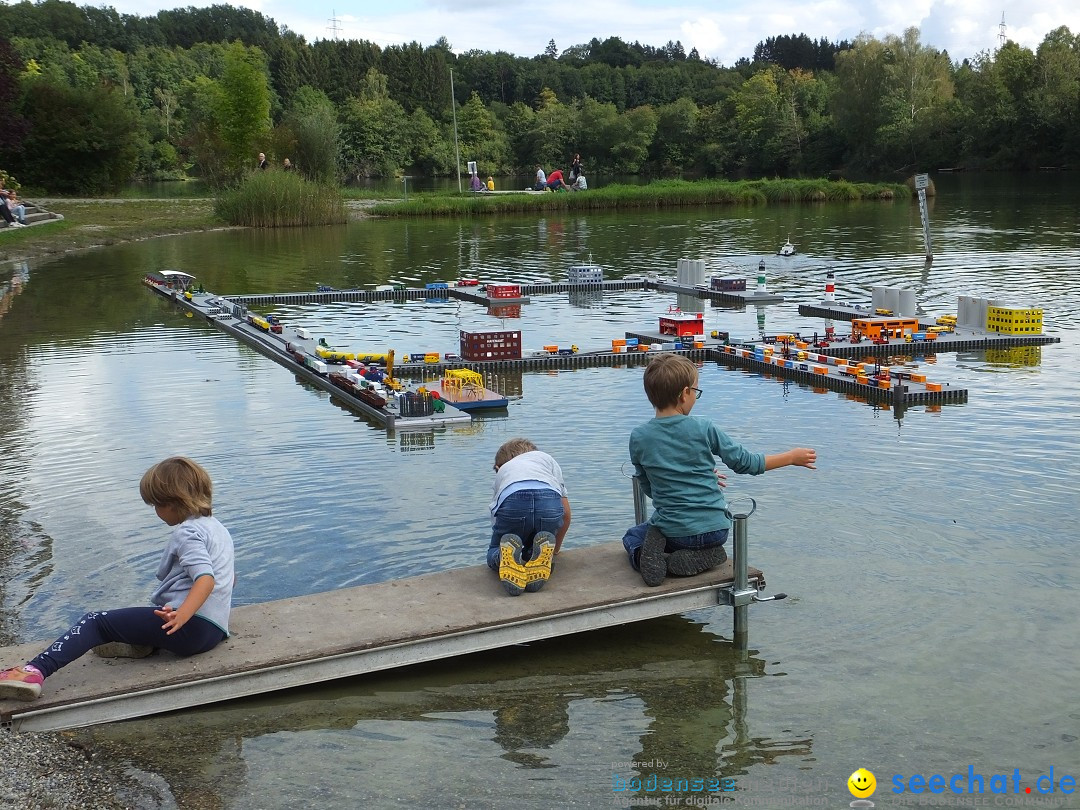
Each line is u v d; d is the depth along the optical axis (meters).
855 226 36.41
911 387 11.62
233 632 5.27
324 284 23.47
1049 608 5.96
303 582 6.45
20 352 15.15
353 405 11.56
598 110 95.44
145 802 4.17
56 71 91.62
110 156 54.06
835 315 18.20
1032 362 13.65
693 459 5.70
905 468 8.65
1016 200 47.19
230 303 19.36
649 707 5.01
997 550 6.82
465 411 11.23
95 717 4.74
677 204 48.91
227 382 13.01
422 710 5.00
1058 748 4.58
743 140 86.50
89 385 12.77
